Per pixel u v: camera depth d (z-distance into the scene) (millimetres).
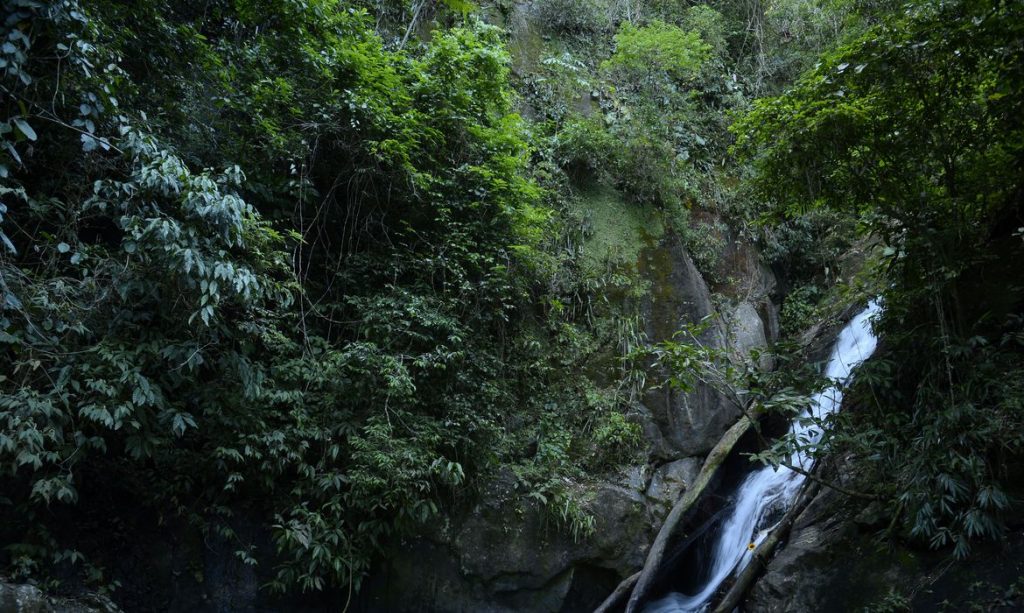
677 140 10859
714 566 7734
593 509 7551
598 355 8734
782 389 6438
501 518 7219
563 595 7238
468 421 7113
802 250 10945
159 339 5582
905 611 5379
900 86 5945
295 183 6977
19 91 5219
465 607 6977
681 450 8586
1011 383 5555
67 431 5539
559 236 9055
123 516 6113
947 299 6289
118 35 5988
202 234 5543
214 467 6273
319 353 6926
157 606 6059
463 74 8078
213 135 6715
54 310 5254
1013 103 5859
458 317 7578
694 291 9461
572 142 9672
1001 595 4984
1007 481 5492
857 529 6277
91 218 6180
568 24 11305
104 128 5840
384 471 6352
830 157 6305
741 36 12992
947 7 5473
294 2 7047
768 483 8031
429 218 7996
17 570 5277
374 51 7719
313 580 6152
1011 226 7211
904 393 6457
